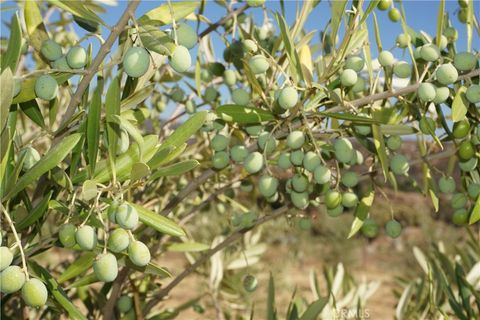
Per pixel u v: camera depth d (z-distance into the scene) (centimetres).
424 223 535
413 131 64
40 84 51
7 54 50
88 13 49
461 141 68
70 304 51
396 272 490
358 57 60
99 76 57
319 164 60
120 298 75
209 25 73
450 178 69
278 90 60
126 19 49
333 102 62
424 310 94
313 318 74
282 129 63
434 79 61
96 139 50
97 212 48
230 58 76
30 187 77
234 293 113
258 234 118
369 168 68
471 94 58
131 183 48
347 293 99
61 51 55
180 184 94
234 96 64
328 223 541
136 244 48
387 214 579
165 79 84
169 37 50
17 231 53
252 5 63
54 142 55
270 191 62
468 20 61
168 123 84
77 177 53
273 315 79
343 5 57
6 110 44
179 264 366
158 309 111
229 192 87
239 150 65
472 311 79
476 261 100
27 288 46
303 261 485
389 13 67
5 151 48
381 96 61
